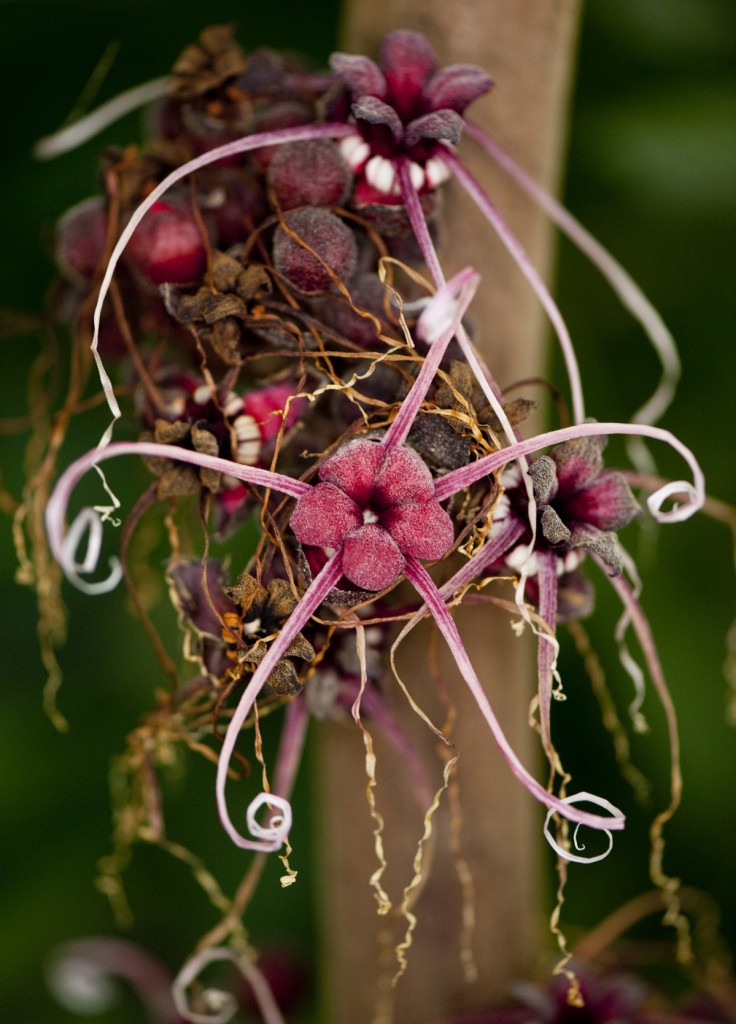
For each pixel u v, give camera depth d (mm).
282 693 297
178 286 312
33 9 431
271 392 308
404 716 340
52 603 337
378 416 305
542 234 342
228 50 324
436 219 319
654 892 427
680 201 435
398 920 354
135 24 433
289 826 296
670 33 430
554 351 445
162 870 446
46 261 434
